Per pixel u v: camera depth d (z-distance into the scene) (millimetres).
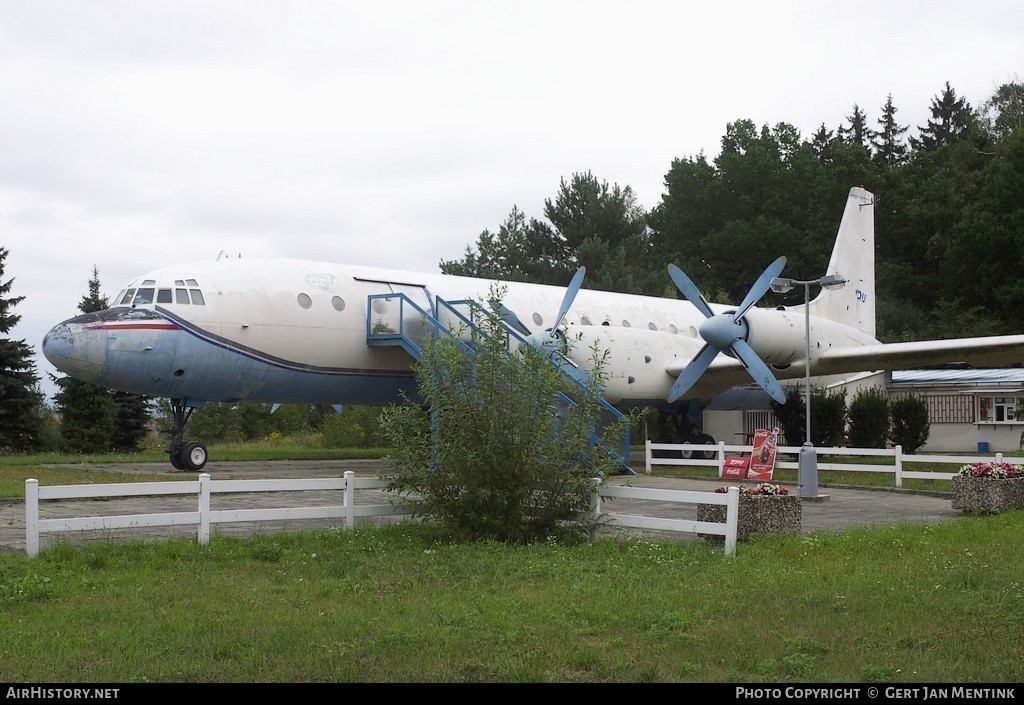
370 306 23531
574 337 24844
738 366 25578
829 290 31594
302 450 36531
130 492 11258
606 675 6586
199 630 7598
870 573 9867
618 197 68375
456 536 12297
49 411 40531
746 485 21344
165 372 21062
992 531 13109
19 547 11766
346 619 7977
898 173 63594
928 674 6480
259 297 22016
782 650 7078
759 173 63906
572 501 12656
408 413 13156
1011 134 60594
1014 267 51312
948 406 36219
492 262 68750
